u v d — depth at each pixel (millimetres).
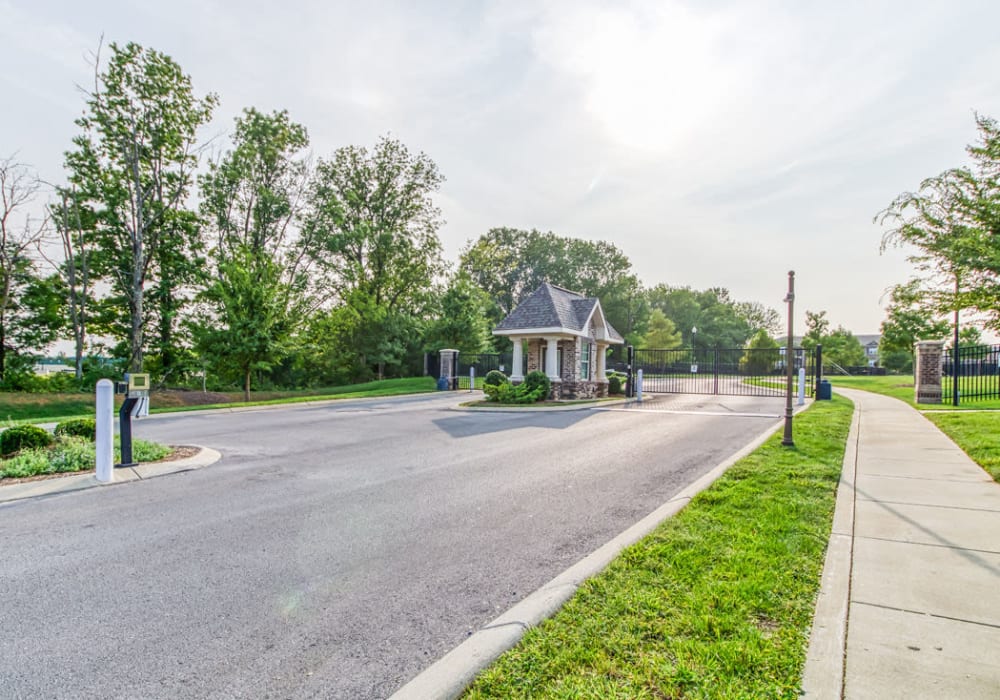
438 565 4422
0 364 28016
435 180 41531
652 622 3191
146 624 3449
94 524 5656
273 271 25547
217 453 9961
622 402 21031
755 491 6258
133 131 28219
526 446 10695
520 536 5156
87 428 10438
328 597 3828
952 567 3980
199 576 4238
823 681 2555
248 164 33281
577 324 22922
